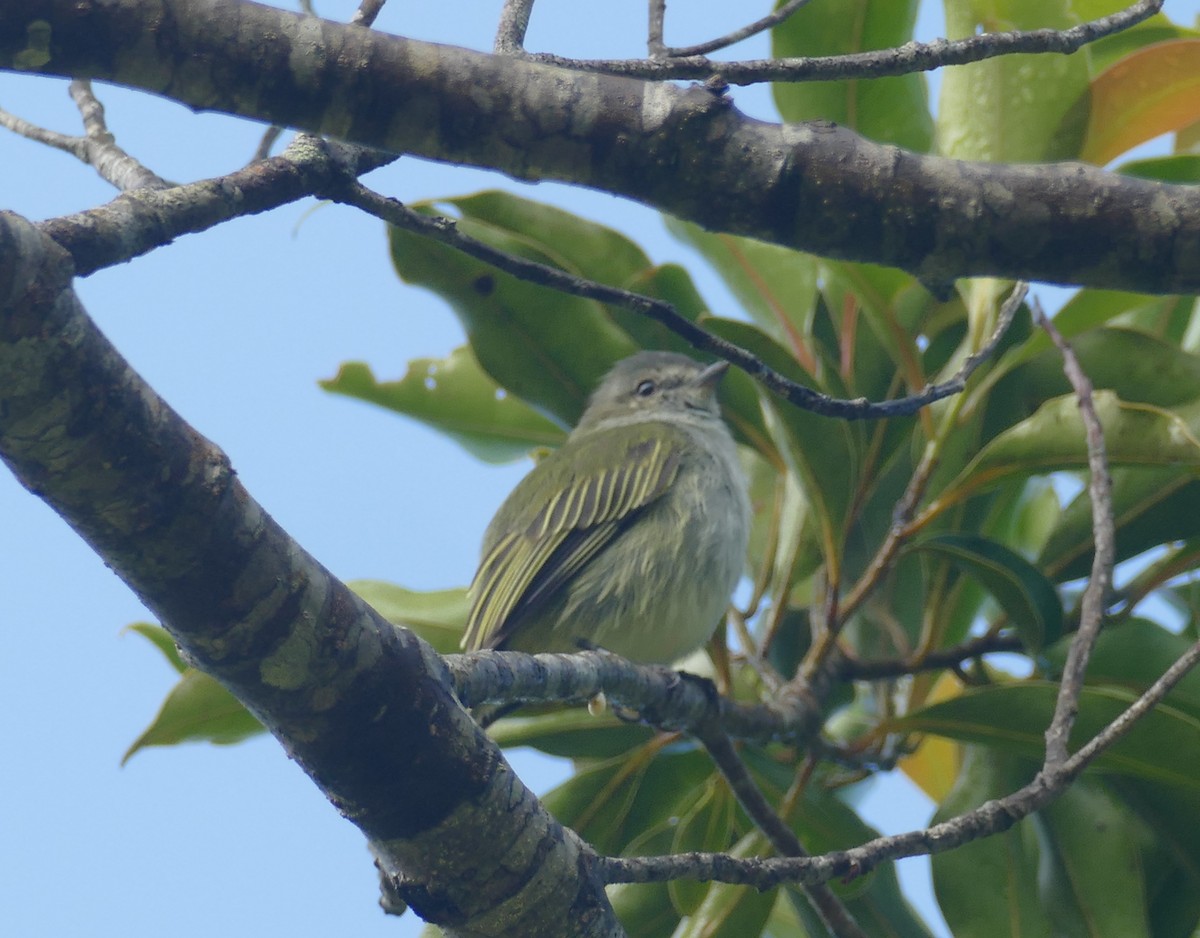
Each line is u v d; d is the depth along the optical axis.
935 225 6.04
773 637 10.60
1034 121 10.36
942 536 9.80
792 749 10.70
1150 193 6.07
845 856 6.96
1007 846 9.71
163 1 5.18
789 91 10.67
